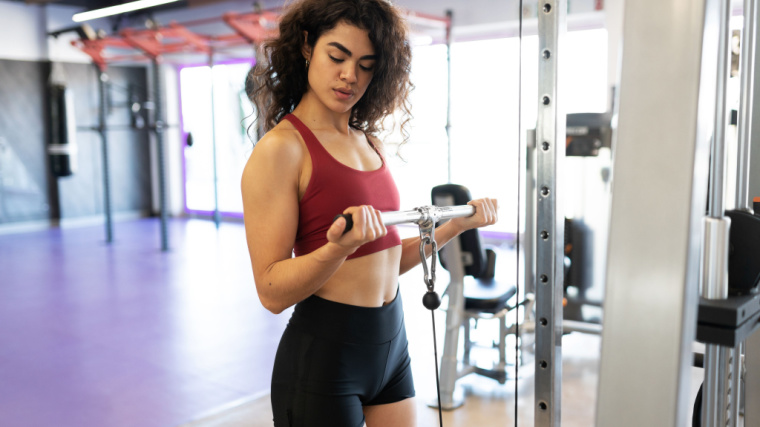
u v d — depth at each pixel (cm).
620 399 77
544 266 119
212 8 844
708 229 85
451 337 298
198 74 967
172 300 513
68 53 892
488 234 373
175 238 810
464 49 612
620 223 76
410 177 698
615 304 77
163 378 351
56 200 905
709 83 73
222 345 405
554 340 120
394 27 137
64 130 828
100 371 362
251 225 131
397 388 154
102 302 509
